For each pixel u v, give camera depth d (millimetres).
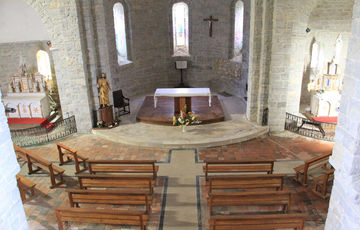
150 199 10375
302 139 16172
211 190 10773
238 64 21672
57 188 12164
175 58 24562
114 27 20953
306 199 11094
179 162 14055
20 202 5535
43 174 13219
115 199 9633
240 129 16812
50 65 21719
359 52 5293
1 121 5016
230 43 22078
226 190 11742
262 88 16516
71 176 13102
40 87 20062
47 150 15625
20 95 20047
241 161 11516
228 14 21484
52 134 17672
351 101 5582
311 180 12305
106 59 17094
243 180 10398
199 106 19625
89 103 17219
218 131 16672
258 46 16141
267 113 16828
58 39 16219
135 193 9438
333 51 19562
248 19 19938
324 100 18281
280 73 16078
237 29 21656
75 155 13000
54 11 15672
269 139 16281
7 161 5156
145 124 17969
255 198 9414
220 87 23766
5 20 19766
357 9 5305
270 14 15328
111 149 15586
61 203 11219
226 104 20906
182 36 24484
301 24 17078
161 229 9789
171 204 10992
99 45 16781
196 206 10852
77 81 16734
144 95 23516
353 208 5621
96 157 14812
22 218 5594
